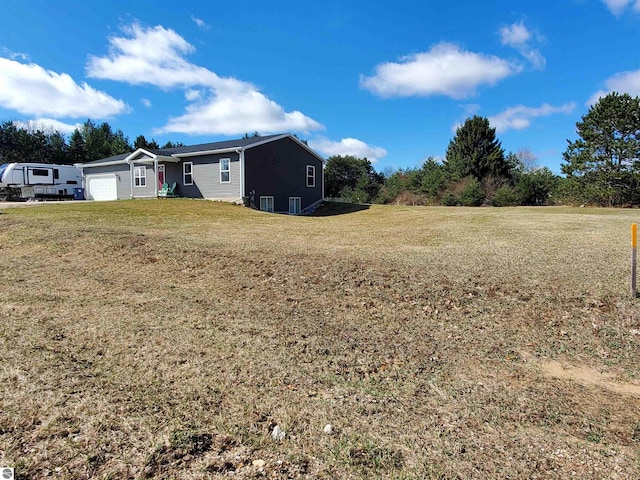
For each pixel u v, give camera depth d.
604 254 6.75
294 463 2.09
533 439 2.40
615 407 2.81
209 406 2.63
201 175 20.94
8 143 41.72
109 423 2.36
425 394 2.96
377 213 18.94
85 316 4.50
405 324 4.43
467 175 29.12
